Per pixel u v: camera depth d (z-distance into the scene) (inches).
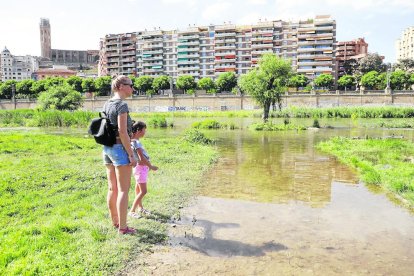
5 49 7450.8
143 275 177.2
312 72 4584.2
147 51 5506.9
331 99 2955.2
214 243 219.0
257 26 4803.2
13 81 4340.6
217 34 4990.2
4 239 210.1
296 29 4697.3
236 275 177.6
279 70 1412.4
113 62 5900.6
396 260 196.2
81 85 4286.4
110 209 237.9
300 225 253.4
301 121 1722.4
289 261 194.1
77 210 276.7
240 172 454.9
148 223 249.9
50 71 6545.3
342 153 608.1
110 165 233.9
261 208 295.1
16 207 281.3
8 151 621.6
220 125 1382.9
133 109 3580.2
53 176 398.9
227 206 299.9
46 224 241.3
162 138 940.6
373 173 413.7
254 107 2913.4
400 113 1984.5
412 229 246.1
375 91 2938.0
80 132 1266.0
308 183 391.2
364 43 5615.2
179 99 3405.5
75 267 178.7
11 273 168.6
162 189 347.3
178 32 5265.8
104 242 213.0
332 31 4534.9
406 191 341.7
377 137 991.0
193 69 5221.5
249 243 219.5
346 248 212.4
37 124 1674.5
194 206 299.4
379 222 260.8
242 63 4970.5
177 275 177.3
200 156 571.5
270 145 776.3
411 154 604.1
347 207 299.4
